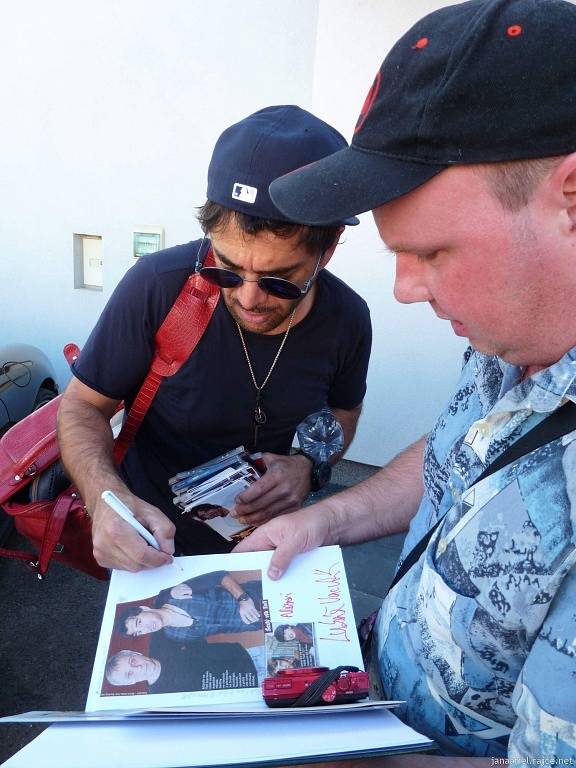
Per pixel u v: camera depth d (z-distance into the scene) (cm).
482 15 68
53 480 196
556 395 78
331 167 79
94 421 163
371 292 342
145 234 355
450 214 72
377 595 292
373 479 146
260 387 163
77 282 378
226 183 127
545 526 77
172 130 336
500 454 86
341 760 82
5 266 384
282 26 308
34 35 337
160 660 106
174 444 170
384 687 110
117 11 324
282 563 122
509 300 75
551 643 74
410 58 73
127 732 84
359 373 184
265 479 153
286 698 91
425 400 351
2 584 294
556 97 65
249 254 134
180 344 155
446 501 104
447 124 68
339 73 306
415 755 90
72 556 210
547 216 70
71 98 344
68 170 357
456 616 88
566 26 66
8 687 242
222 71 321
